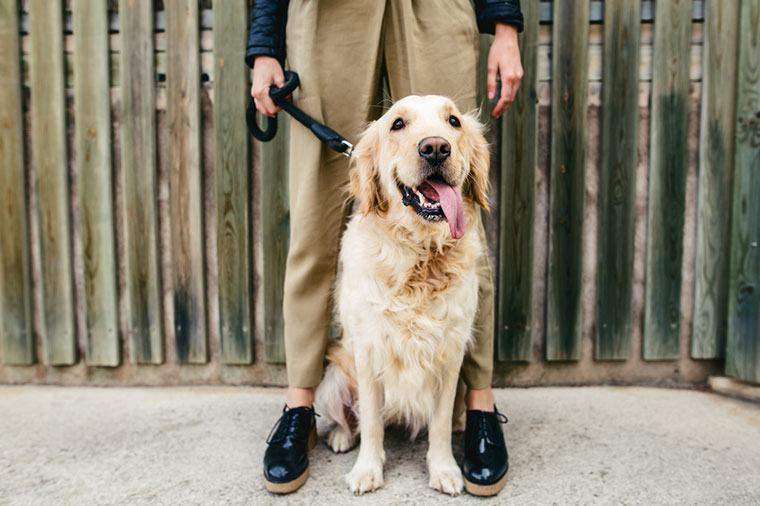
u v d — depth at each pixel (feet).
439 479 5.91
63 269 8.87
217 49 8.36
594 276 8.57
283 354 8.76
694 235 8.42
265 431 7.34
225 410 7.99
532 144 8.34
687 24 8.07
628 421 7.39
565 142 8.30
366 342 6.08
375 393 6.19
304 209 6.63
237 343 8.81
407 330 5.97
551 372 8.77
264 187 8.53
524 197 8.42
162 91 8.60
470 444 6.19
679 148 8.25
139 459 6.64
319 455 6.77
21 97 8.72
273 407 8.09
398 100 6.67
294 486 5.92
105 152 8.65
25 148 8.84
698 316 8.40
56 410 8.03
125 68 8.50
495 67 6.57
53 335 8.98
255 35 6.46
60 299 8.93
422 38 6.41
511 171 8.38
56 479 6.23
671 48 8.11
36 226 8.95
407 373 6.09
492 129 8.40
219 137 8.51
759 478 6.00
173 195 8.69
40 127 8.68
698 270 8.35
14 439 7.15
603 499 5.69
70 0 8.58
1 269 8.93
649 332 8.52
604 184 8.37
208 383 9.04
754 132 7.82
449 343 6.03
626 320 8.52
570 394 8.36
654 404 7.93
